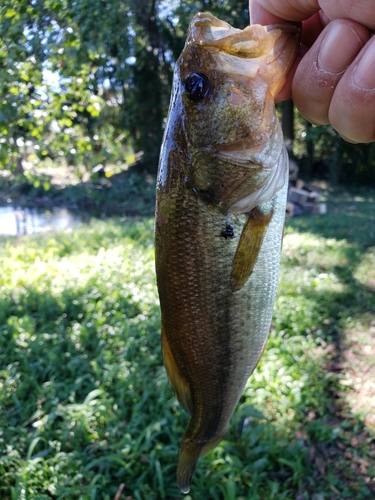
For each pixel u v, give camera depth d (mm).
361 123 125
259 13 155
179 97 150
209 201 148
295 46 144
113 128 2066
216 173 147
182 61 149
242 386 168
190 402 177
